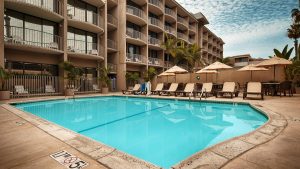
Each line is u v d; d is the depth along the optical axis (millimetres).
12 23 14188
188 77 20781
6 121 5301
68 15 17250
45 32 14938
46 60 16203
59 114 9023
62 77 16203
